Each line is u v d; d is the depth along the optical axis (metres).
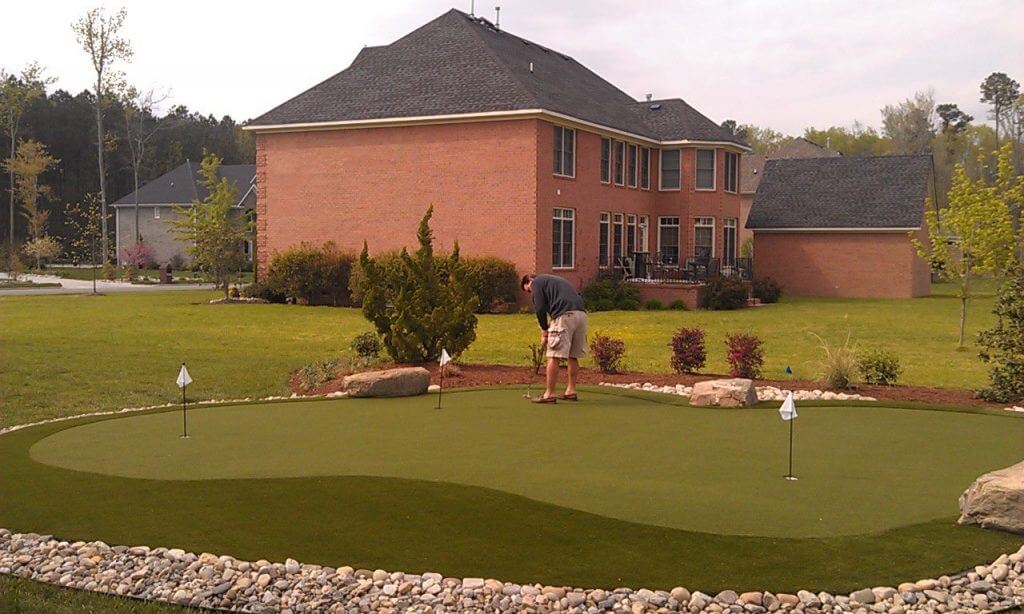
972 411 10.19
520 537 5.78
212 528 5.98
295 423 9.38
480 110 30.27
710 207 38.28
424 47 34.41
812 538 5.69
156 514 6.22
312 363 15.83
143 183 88.38
